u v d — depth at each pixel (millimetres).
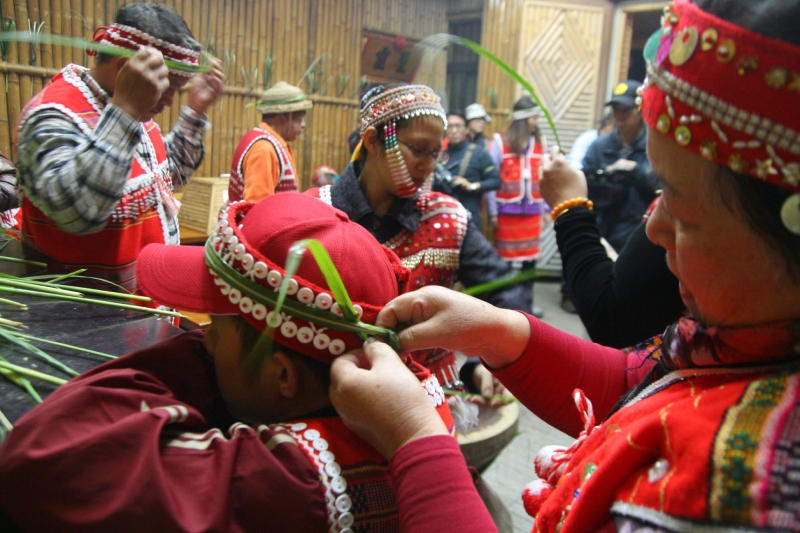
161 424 595
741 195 438
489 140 3854
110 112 1245
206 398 796
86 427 602
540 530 610
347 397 615
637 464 494
